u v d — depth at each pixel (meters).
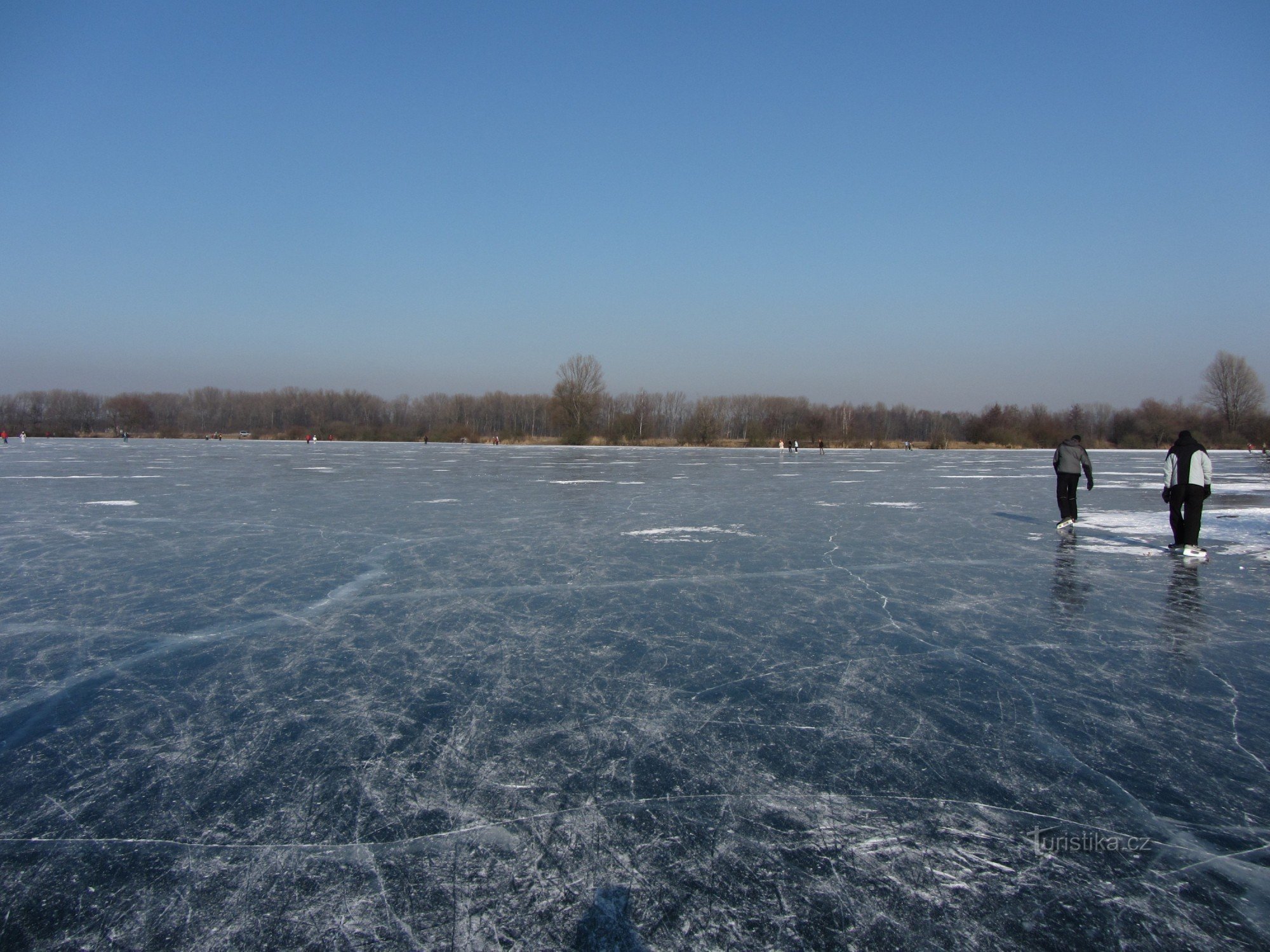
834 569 9.08
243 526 12.86
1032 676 5.21
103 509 15.41
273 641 6.11
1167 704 4.66
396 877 2.90
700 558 9.80
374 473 26.39
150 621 6.74
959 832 3.20
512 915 2.67
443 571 8.96
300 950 2.50
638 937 2.55
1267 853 3.05
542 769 3.79
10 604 7.41
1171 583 8.26
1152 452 56.19
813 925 2.61
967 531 12.36
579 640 6.09
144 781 3.71
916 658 5.62
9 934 2.59
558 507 15.83
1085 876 2.89
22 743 4.18
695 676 5.21
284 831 3.23
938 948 2.48
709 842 3.12
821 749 4.02
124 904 2.76
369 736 4.21
